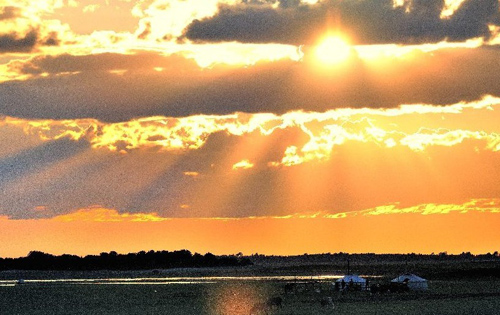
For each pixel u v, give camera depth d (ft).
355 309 589.32
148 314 590.55
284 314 552.82
